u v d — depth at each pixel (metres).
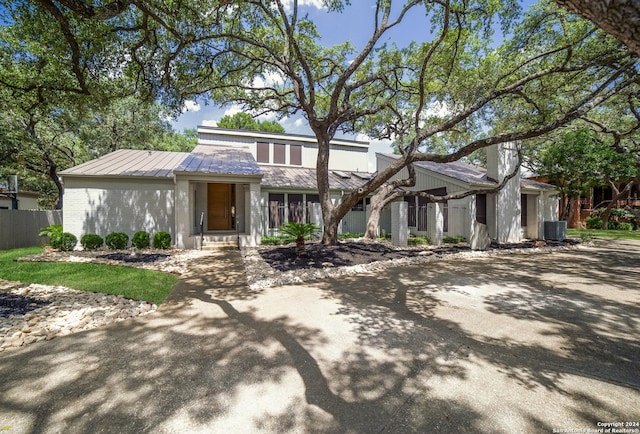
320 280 6.47
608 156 12.09
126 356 3.12
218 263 8.34
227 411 2.25
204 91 9.88
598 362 2.96
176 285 6.07
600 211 20.89
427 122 12.57
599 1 1.57
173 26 7.33
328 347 3.31
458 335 3.62
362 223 15.75
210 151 15.05
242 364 2.95
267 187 13.59
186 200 10.84
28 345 3.37
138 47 7.51
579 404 2.31
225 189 14.41
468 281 6.29
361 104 13.18
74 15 6.36
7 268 7.11
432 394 2.45
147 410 2.26
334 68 11.23
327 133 10.46
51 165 17.72
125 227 11.45
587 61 8.25
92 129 18.41
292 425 2.10
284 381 2.65
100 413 2.23
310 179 15.58
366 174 19.48
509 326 3.89
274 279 6.36
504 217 12.45
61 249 10.19
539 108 9.85
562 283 6.09
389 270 7.42
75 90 7.50
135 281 6.12
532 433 2.00
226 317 4.27
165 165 13.23
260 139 18.06
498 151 12.41
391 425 2.09
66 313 4.31
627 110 13.67
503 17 8.37
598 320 4.08
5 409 2.26
